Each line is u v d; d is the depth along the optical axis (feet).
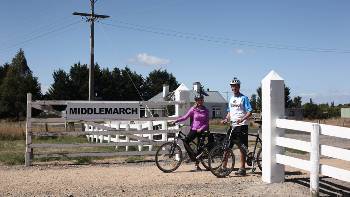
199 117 37.06
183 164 41.55
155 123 52.29
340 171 26.11
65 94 273.75
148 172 36.76
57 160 45.88
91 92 112.06
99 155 43.91
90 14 111.86
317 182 27.50
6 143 71.56
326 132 26.96
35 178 33.65
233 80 34.96
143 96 358.64
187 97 45.52
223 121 35.42
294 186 30.17
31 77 269.23
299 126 28.81
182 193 28.12
